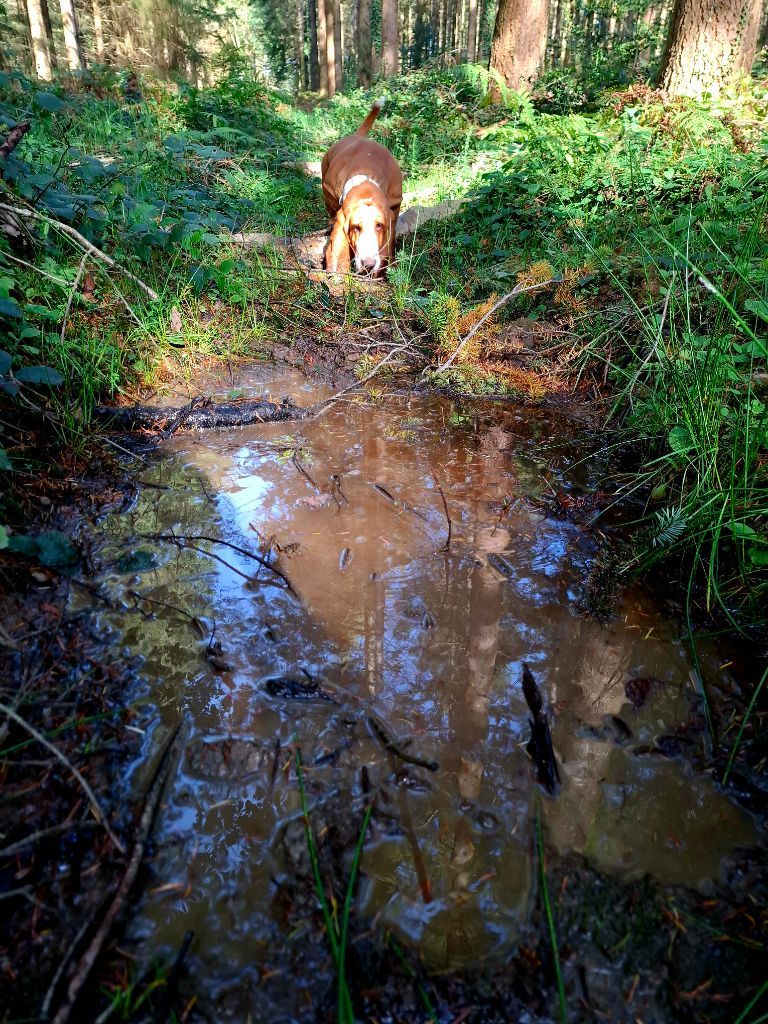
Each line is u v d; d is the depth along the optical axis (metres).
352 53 34.38
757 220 3.32
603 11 14.05
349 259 5.12
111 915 1.18
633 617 2.04
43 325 3.21
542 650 1.89
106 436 2.86
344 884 1.30
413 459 2.93
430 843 1.38
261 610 1.98
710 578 2.01
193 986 1.13
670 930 1.24
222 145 8.45
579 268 4.24
